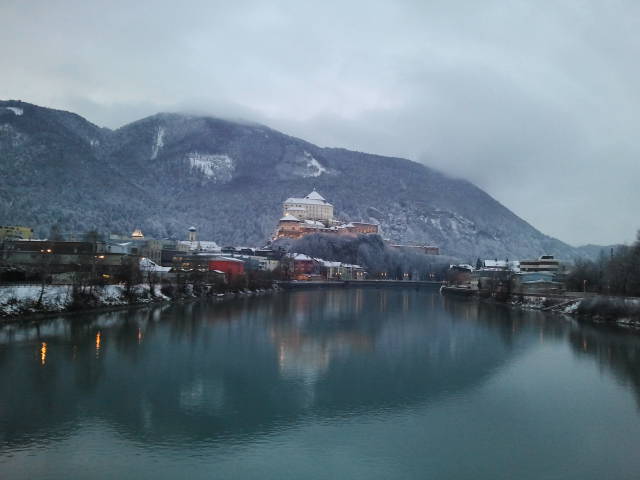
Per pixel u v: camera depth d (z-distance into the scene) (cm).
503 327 13188
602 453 4853
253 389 6769
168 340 9969
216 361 8288
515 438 5200
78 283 13562
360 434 5247
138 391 6506
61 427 5231
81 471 4275
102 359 8156
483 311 17750
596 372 8000
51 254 16488
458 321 14525
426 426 5503
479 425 5553
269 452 4766
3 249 17700
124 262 17438
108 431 5162
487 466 4556
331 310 17362
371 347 9925
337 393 6650
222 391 6631
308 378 7388
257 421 5559
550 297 19325
